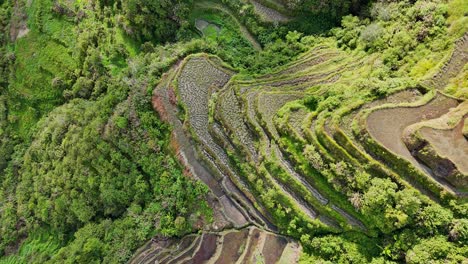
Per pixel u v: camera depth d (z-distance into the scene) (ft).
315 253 77.97
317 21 95.40
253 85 88.84
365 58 84.12
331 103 76.28
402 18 82.02
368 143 70.08
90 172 101.81
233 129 86.43
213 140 89.92
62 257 99.04
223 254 86.12
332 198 75.20
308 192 77.30
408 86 73.10
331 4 91.97
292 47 93.76
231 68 94.12
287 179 79.20
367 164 70.03
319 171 74.69
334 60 87.66
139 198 94.79
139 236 91.45
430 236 65.57
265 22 97.96
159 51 101.14
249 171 84.74
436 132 65.57
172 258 88.89
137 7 104.01
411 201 65.21
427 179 66.28
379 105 72.90
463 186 64.54
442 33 75.61
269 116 82.94
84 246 95.40
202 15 104.63
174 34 105.29
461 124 65.51
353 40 87.71
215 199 88.74
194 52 97.04
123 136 94.68
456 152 64.39
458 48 73.20
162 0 100.83
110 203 98.32
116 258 91.04
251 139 85.71
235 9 101.14
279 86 87.56
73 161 104.73
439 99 70.08
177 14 101.81
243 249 85.25
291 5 94.79
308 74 86.94
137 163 94.99
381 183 67.97
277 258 81.97
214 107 89.30
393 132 69.82
